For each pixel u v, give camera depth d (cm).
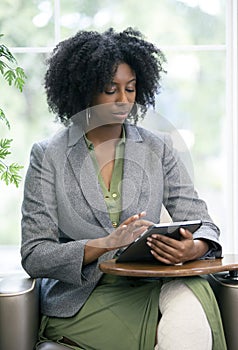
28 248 247
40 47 343
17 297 234
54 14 343
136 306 241
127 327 239
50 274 246
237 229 341
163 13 343
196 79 344
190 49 342
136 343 237
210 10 342
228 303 240
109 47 248
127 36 260
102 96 248
